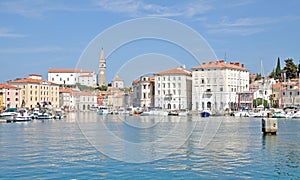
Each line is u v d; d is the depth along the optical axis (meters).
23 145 47.19
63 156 38.09
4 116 110.62
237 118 116.25
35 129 75.00
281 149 42.28
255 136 56.53
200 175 29.70
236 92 157.25
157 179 28.53
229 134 60.19
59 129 74.56
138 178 28.86
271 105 159.38
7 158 37.09
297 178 28.81
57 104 195.75
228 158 36.62
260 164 33.66
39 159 36.47
